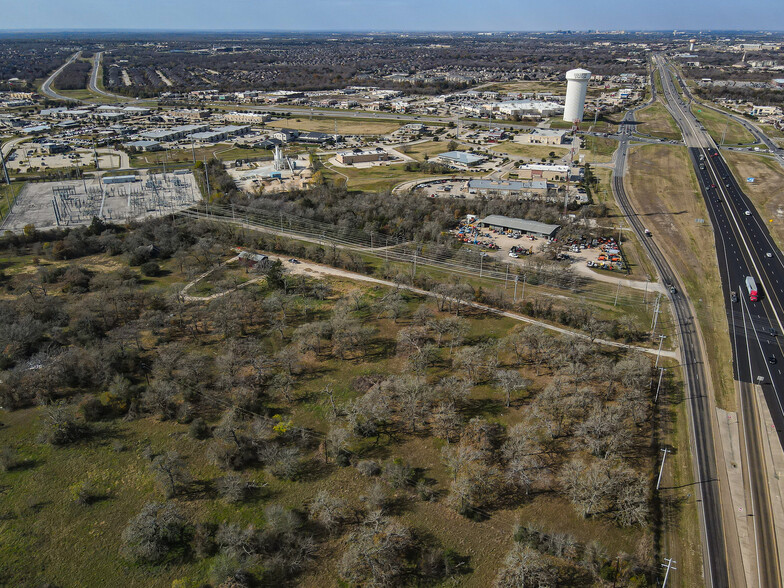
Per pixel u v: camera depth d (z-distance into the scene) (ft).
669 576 208.44
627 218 611.47
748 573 209.87
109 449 274.77
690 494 245.24
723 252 517.55
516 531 221.66
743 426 287.07
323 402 306.96
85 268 483.10
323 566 213.25
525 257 504.84
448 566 209.15
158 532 222.28
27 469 262.67
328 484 251.80
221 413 299.17
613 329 368.07
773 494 245.65
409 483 250.37
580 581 205.26
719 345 362.12
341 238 552.41
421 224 577.43
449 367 335.67
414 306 413.59
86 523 233.76
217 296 426.51
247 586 204.85
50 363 322.14
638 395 294.66
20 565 215.10
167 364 325.42
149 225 574.56
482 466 253.24
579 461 250.57
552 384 301.43
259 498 244.83
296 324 388.57
